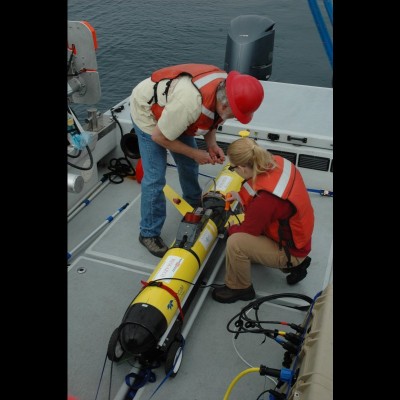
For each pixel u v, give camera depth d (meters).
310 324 1.91
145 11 11.34
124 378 2.22
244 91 2.23
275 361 2.31
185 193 3.24
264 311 2.61
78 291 2.75
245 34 5.15
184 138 2.85
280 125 3.54
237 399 2.12
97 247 3.09
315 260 3.00
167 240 3.17
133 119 2.72
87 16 11.01
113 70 8.79
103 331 2.49
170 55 9.28
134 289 2.78
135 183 3.78
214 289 2.71
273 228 2.39
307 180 3.57
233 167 2.39
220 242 3.06
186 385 2.19
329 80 7.38
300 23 9.64
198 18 10.89
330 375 1.46
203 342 2.42
